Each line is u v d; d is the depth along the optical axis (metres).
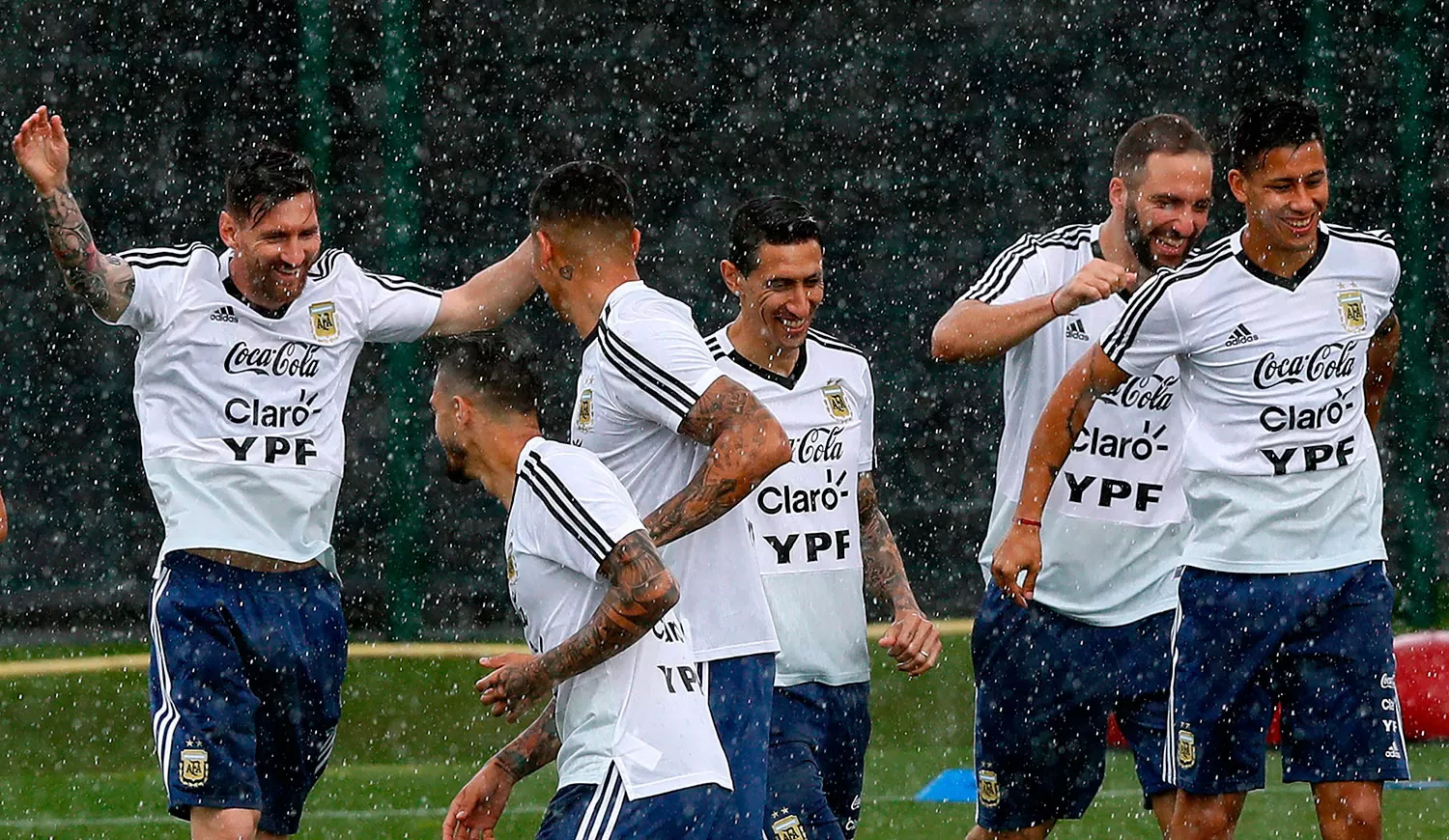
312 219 16.72
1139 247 17.92
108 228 36.31
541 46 36.91
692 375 13.37
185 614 16.69
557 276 14.20
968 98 37.72
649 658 12.55
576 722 12.45
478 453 12.75
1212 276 16.16
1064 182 37.75
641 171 37.38
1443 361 35.84
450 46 36.59
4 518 16.55
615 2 37.03
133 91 36.38
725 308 37.62
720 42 37.53
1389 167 35.94
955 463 37.59
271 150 16.86
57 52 36.12
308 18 35.25
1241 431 16.30
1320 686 16.17
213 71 36.53
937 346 17.73
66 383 35.94
